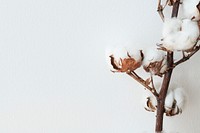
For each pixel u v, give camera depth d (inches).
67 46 38.6
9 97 38.6
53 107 39.1
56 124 39.3
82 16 38.4
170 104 35.3
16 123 38.9
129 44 37.8
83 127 39.6
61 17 38.2
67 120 39.4
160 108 35.0
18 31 38.0
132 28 38.7
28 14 37.9
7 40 38.0
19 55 38.3
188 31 31.5
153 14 38.7
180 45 31.7
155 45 38.9
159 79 38.8
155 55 34.0
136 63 33.8
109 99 39.6
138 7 38.6
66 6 38.2
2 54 38.1
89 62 38.9
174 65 34.2
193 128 40.5
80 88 39.2
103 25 38.6
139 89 39.7
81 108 39.4
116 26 38.6
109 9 38.5
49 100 39.0
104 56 38.9
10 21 37.9
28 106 38.9
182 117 40.4
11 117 38.8
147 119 40.1
